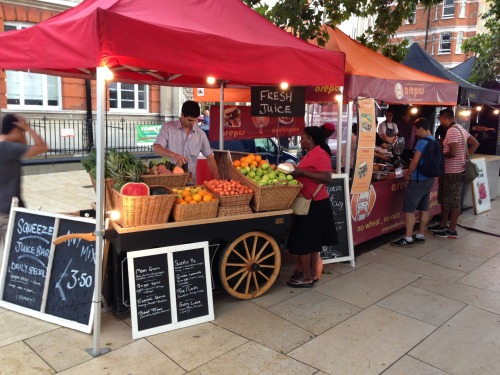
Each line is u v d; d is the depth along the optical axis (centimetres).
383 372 303
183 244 360
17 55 313
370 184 555
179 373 294
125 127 1414
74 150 1241
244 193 384
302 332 354
